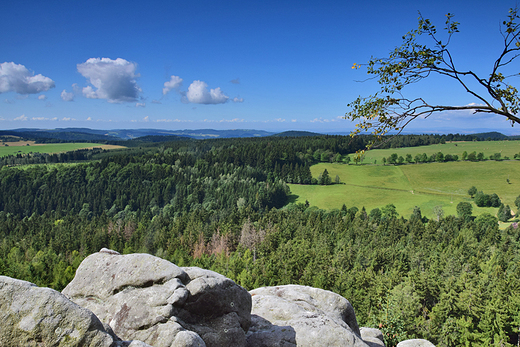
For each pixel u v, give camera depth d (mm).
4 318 5438
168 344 6262
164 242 115375
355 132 8305
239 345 7406
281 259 85812
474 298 48062
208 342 6941
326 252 80312
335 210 153250
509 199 153000
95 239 112000
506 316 41531
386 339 18875
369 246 94750
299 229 120688
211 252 113750
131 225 135750
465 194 167000
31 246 116062
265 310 9719
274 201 176625
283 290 11352
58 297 5660
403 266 74500
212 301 7750
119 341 5516
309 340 7922
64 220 159250
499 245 95188
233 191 189625
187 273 8359
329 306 10633
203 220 152500
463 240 98688
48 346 5270
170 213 186875
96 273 8742
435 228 111812
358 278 59531
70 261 100875
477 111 7414
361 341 7969
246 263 81250
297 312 9297
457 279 56938
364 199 172500
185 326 7051
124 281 8094
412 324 43875
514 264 74688
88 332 5379
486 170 193625
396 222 118688
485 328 44375
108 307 7766
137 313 7238
